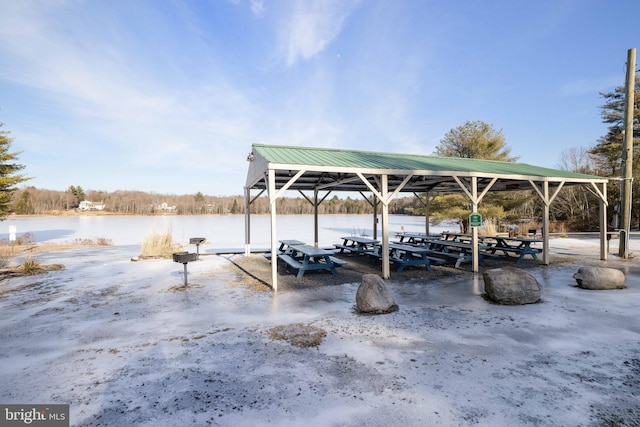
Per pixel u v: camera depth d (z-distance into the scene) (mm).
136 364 3324
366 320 4543
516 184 11562
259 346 3719
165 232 13000
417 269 8375
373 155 9414
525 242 9922
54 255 11844
